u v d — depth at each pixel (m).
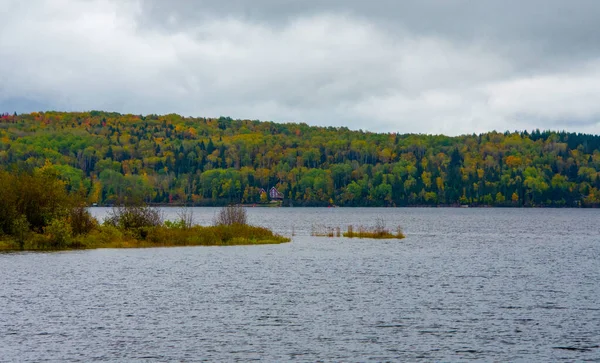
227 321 43.47
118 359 35.12
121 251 84.38
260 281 60.22
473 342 38.69
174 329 41.28
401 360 35.38
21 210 89.94
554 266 74.12
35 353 35.97
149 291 54.25
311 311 46.72
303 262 75.12
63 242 86.62
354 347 37.62
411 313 46.12
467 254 88.62
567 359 35.62
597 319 44.34
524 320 44.03
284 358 35.56
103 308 47.09
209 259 76.94
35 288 54.84
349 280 61.25
